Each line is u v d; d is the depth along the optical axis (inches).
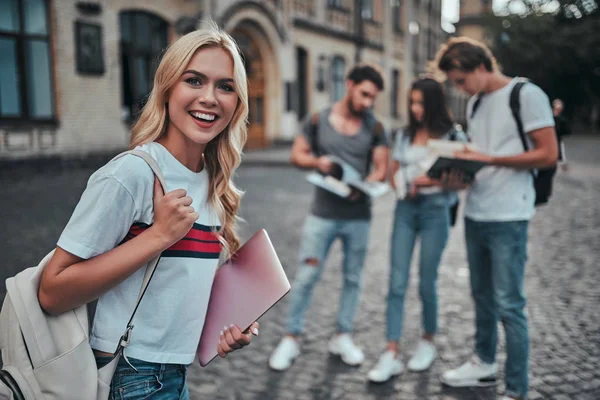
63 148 452.8
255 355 126.0
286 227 260.2
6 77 412.8
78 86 460.8
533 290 167.5
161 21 541.0
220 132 54.1
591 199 356.8
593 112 1614.2
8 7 408.8
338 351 125.0
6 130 408.8
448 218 116.3
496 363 117.0
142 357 49.4
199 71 48.8
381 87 119.4
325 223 121.6
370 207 124.4
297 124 748.0
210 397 106.0
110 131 493.7
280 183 419.5
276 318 149.6
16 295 45.6
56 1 434.9
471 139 104.8
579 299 158.6
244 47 657.6
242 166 538.9
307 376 115.6
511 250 96.7
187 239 50.8
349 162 121.1
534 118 93.2
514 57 1294.3
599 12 1261.1
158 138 51.9
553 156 92.8
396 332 116.6
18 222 252.5
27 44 424.2
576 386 107.3
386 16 984.9
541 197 103.7
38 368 44.9
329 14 805.9
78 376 45.4
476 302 109.7
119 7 488.4
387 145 123.9
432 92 114.0
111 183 45.1
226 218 58.3
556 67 1293.1
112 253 44.5
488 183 98.7
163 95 50.1
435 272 117.3
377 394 107.6
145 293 48.8
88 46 463.2
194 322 52.8
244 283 56.7
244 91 51.6
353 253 123.6
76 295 44.4
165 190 47.5
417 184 112.9
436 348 128.7
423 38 1214.9
